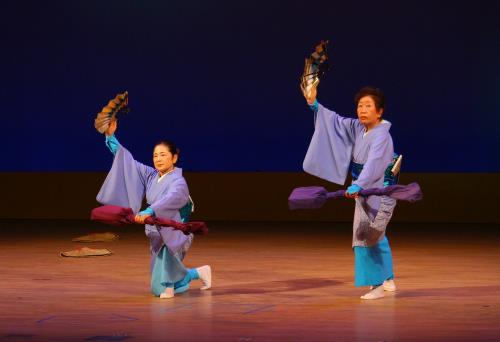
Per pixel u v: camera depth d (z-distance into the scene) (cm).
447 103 2212
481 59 2195
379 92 1048
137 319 902
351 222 2217
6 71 2297
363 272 1035
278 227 2077
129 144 2294
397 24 2212
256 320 895
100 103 2289
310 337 809
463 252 1569
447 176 2197
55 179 2297
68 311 951
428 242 1741
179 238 1038
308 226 2105
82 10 2283
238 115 2284
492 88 2197
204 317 913
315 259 1474
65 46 2288
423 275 1266
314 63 1089
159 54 2284
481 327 858
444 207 2198
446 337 809
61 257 1488
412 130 2223
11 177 2306
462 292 1093
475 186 2188
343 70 2230
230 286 1153
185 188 1060
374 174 1023
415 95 2217
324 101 2236
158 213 1028
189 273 1105
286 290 1117
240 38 2272
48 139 2305
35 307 978
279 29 2258
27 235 1881
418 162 2228
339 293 1088
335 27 2233
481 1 2186
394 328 852
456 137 2216
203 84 2288
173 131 2294
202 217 2275
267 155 2283
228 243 1730
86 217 2289
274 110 2273
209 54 2280
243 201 2264
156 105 2292
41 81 2294
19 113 2303
